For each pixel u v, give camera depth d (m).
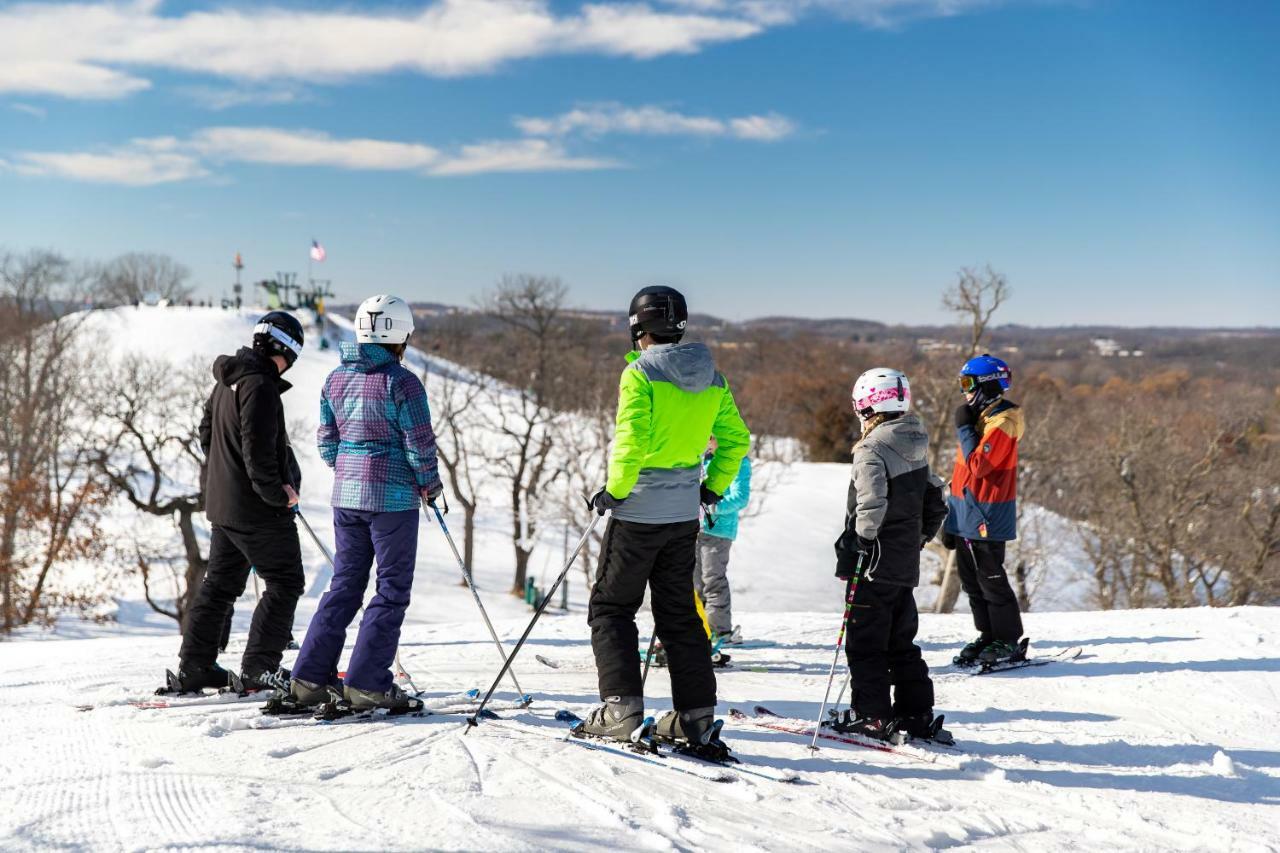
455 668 6.03
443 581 34.44
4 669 6.11
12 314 42.69
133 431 30.53
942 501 4.66
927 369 28.86
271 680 4.93
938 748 4.45
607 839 3.04
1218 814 3.62
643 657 6.48
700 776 3.71
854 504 4.49
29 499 28.06
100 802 3.22
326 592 4.60
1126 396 37.34
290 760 3.77
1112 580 29.59
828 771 3.95
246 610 25.62
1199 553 27.83
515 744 4.04
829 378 63.88
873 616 4.50
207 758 3.77
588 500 4.00
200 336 72.38
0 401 35.19
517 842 2.93
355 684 4.45
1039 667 6.24
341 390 4.56
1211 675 5.88
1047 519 31.50
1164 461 28.36
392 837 2.93
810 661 6.53
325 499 41.31
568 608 31.66
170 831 2.93
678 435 3.89
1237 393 39.25
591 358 44.47
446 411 38.75
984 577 6.22
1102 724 4.98
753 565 35.56
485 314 47.41
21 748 3.92
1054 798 3.75
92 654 6.80
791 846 3.08
